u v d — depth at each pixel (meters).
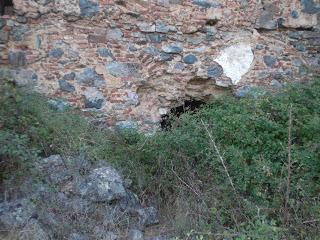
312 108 6.01
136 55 6.30
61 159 5.05
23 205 4.42
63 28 6.03
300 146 5.49
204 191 5.10
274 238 4.22
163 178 5.35
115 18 6.19
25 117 5.15
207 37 6.57
